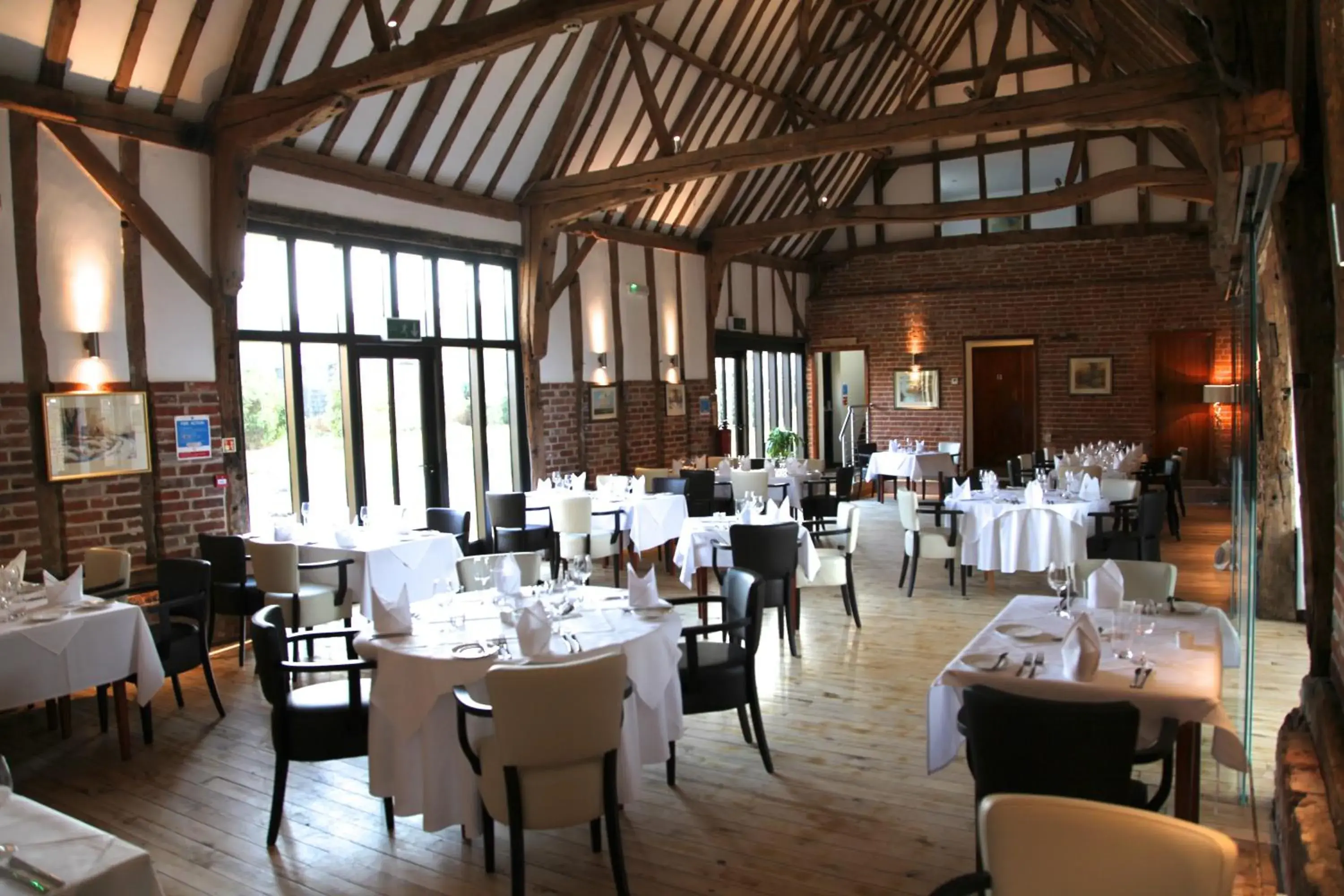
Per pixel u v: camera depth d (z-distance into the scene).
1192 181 9.32
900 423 15.48
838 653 6.09
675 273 12.41
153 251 6.47
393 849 3.65
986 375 14.96
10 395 5.71
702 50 10.09
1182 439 13.66
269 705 5.42
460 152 8.84
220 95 6.73
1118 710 2.55
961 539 7.72
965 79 13.97
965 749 3.70
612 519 8.38
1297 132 3.34
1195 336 13.46
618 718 3.06
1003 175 14.32
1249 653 3.75
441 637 3.73
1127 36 9.44
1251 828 3.59
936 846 3.51
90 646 4.48
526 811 3.00
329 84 6.21
